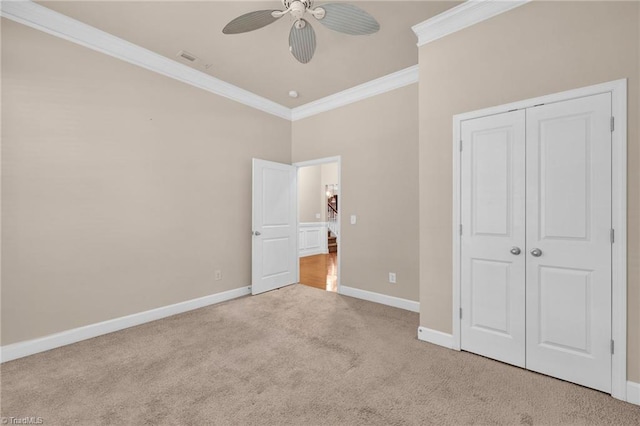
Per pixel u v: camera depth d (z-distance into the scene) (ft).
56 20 7.80
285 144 14.76
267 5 7.47
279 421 5.13
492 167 7.15
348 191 12.84
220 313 10.55
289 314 10.44
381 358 7.29
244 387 6.12
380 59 10.09
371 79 11.64
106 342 8.19
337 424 5.05
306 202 24.89
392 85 11.39
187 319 9.95
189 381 6.33
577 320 6.10
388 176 11.59
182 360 7.22
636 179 5.52
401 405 5.53
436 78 8.07
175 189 10.52
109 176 8.89
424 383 6.23
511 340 6.91
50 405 5.54
